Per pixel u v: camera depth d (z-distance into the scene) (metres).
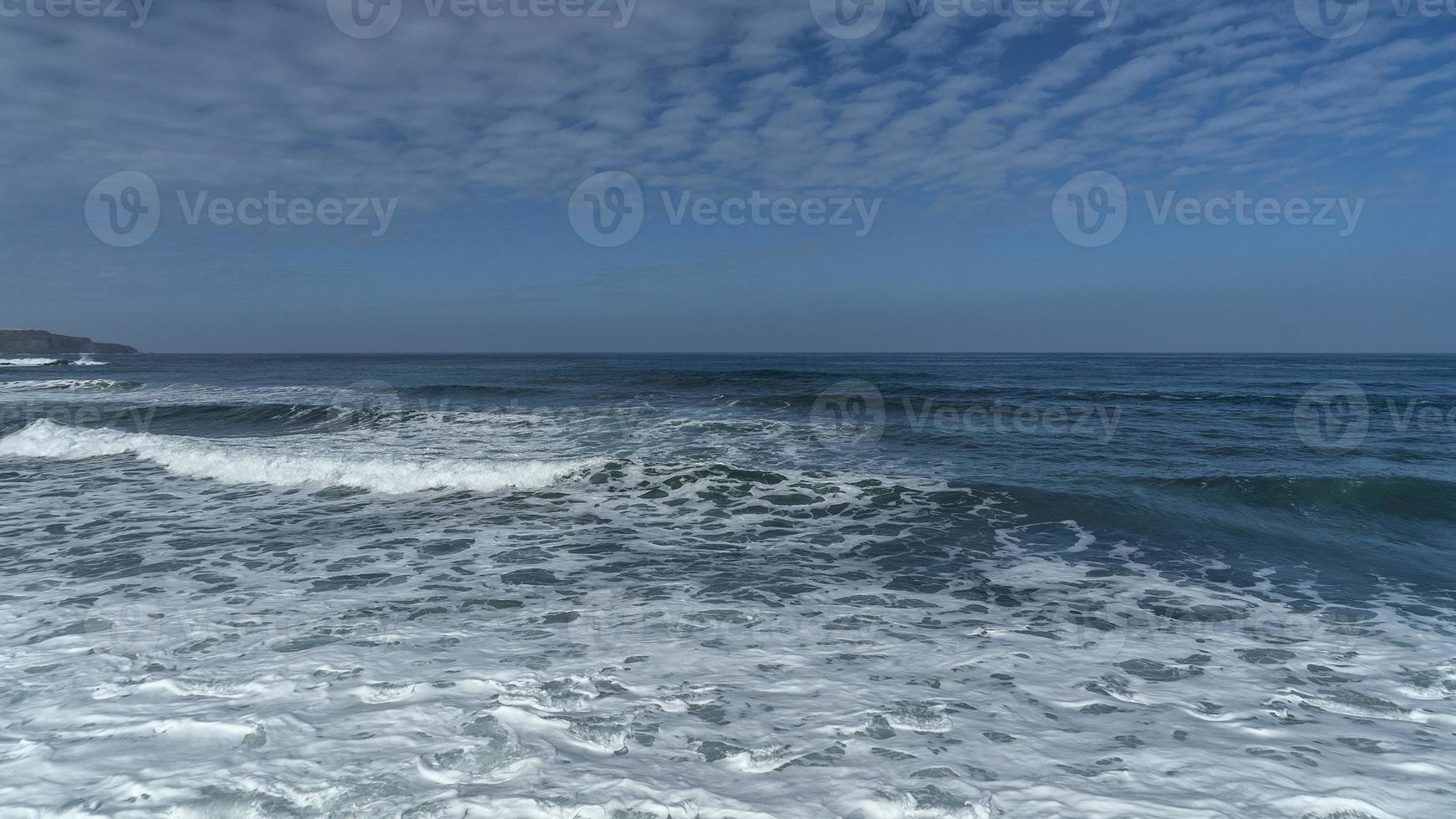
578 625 4.93
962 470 10.73
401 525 7.84
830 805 2.77
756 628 4.91
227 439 13.78
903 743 3.29
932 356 94.06
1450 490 8.97
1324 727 3.53
